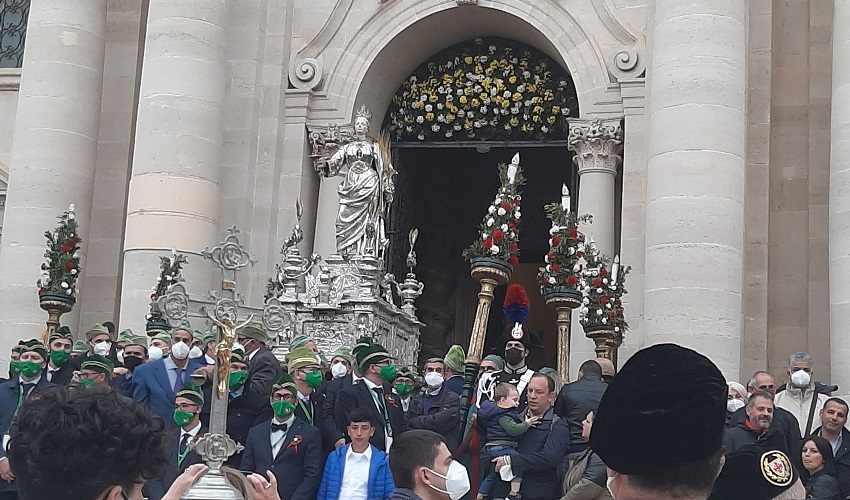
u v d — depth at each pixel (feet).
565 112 70.18
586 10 67.26
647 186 58.29
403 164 75.92
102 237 71.00
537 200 90.43
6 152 74.28
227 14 65.16
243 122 67.46
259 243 66.85
